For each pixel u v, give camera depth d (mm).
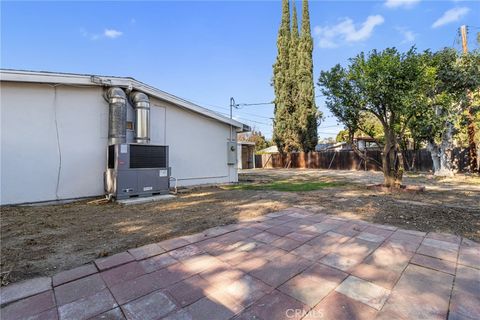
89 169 6707
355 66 7094
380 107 7246
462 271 2336
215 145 9906
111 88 6926
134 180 6434
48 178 6129
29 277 2348
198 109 9039
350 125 8188
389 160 7672
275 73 22469
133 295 2012
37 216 4766
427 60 6719
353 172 16281
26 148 5871
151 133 8016
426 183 9148
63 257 2805
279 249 2930
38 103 6023
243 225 3953
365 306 1815
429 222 3986
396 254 2742
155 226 4008
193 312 1780
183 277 2295
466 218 4191
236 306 1846
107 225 4102
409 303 1842
